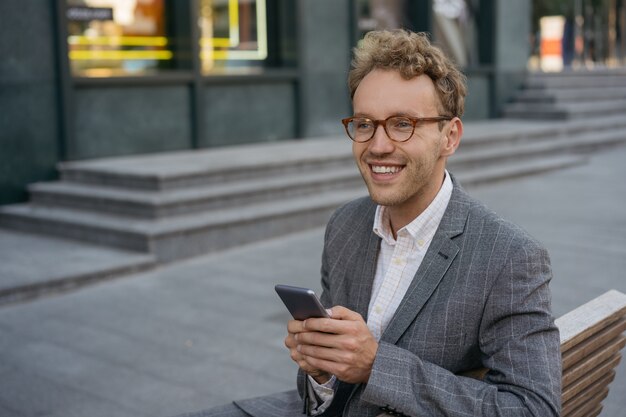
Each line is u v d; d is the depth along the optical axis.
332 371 1.71
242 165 7.80
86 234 6.94
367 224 2.07
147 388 4.07
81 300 5.64
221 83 9.64
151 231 6.43
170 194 7.06
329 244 2.14
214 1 9.73
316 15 10.63
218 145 9.71
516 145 11.51
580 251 6.55
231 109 9.81
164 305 5.48
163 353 4.57
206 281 6.05
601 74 16.11
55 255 6.52
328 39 10.85
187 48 9.27
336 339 1.68
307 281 6.00
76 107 8.29
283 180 7.99
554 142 12.06
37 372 4.31
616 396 3.66
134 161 8.32
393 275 1.94
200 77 9.33
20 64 7.82
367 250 2.04
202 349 4.62
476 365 1.85
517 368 1.67
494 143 11.05
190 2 9.17
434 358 1.79
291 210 7.48
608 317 2.11
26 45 7.85
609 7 20.83
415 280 1.85
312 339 1.71
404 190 1.82
